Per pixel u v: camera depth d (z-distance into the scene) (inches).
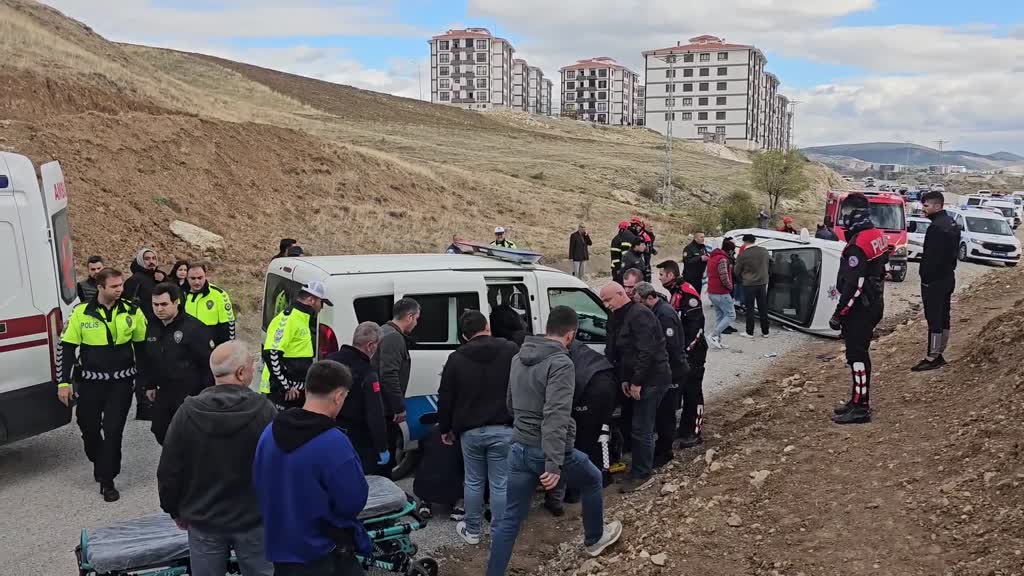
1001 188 5039.4
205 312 312.7
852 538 183.6
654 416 275.1
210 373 276.7
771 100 6156.5
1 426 280.7
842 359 391.2
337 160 1139.9
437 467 250.2
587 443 263.3
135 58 1781.5
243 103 2097.7
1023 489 178.1
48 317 294.4
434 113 3769.7
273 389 255.1
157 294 266.1
